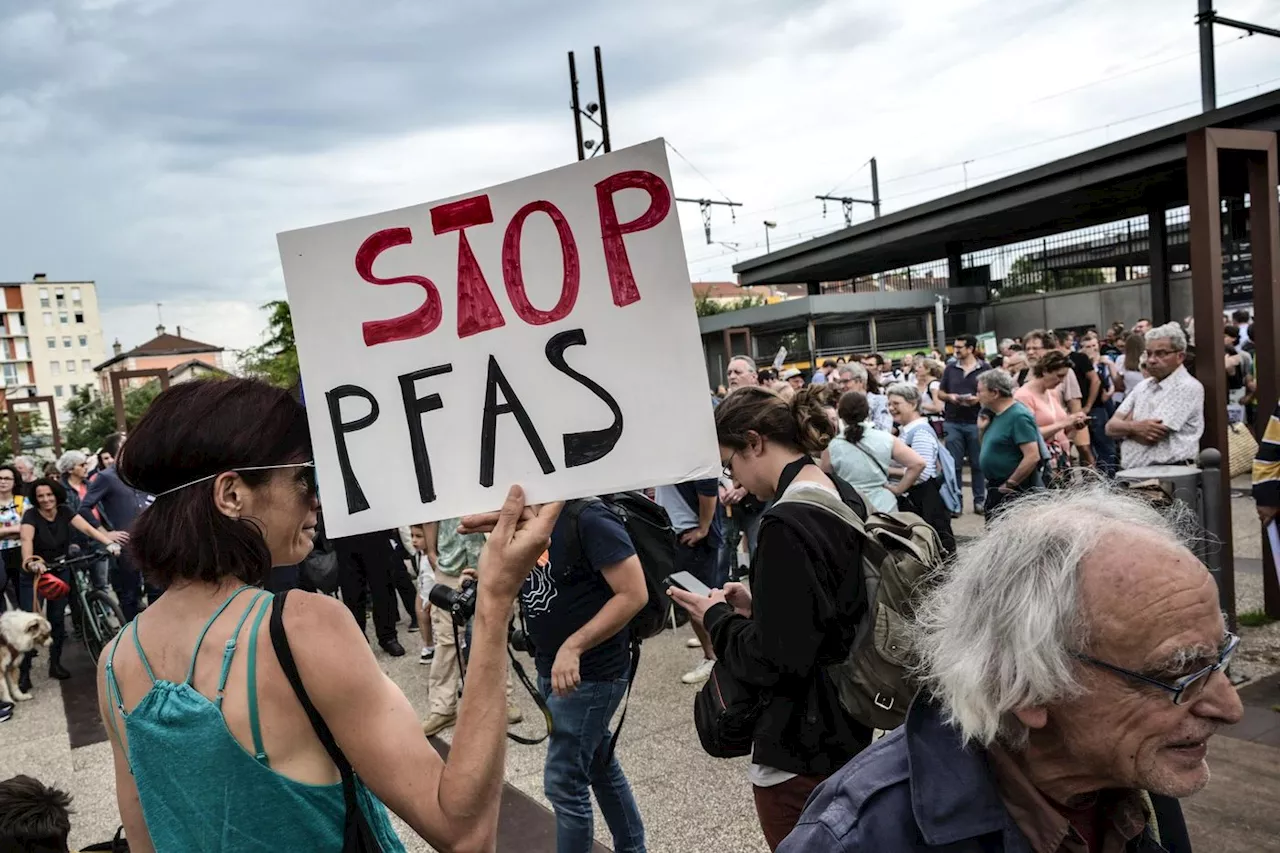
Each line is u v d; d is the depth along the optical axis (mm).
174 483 1188
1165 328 4605
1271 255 4789
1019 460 5207
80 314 112438
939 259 35156
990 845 1078
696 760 3916
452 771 1131
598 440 1371
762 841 3215
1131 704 985
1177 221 25531
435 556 5121
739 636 1977
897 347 29750
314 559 5523
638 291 1362
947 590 1190
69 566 6656
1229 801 3068
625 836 2689
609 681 2580
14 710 5867
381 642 6062
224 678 1128
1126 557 990
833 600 1841
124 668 1226
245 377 1317
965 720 1058
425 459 1417
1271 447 4012
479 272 1417
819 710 1897
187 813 1132
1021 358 9625
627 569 2457
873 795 1116
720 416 2355
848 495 2338
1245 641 4492
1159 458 4617
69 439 54062
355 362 1438
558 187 1380
